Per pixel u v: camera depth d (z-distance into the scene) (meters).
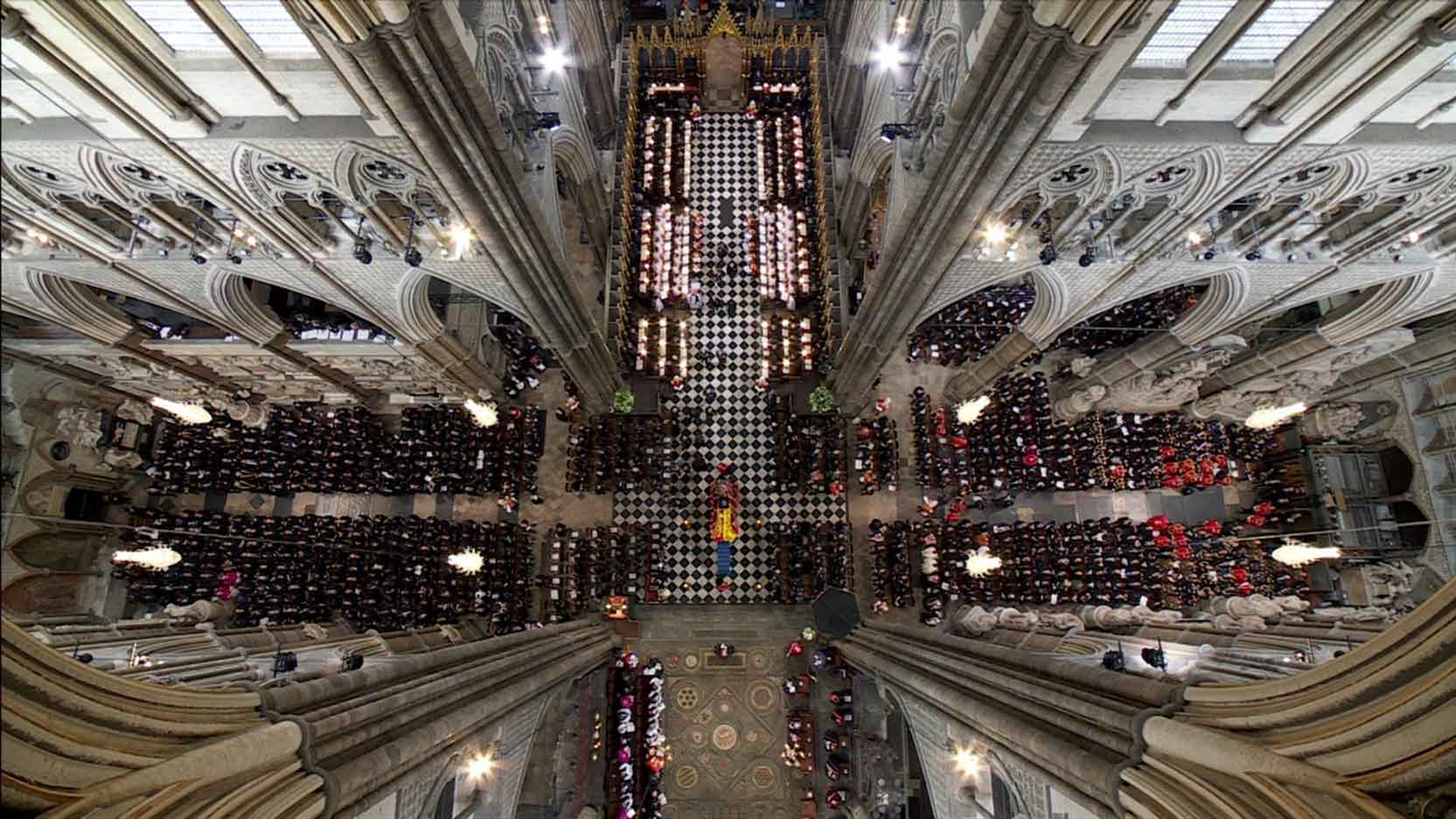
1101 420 22.14
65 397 18.03
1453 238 12.98
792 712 20.66
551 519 22.80
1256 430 21.36
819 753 20.62
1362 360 18.14
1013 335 18.44
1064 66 7.92
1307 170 10.90
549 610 21.58
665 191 26.30
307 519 21.34
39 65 8.09
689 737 20.75
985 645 11.30
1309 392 19.91
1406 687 3.76
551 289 14.92
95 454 19.11
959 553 21.48
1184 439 21.50
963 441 22.33
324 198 11.95
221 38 8.34
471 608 21.14
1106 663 8.58
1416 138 10.16
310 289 15.24
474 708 8.69
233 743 4.81
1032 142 9.38
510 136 12.59
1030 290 23.09
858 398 22.16
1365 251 13.26
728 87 27.97
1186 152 10.62
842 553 21.89
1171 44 8.97
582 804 19.19
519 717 12.24
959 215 11.42
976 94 9.30
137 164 10.47
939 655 12.03
